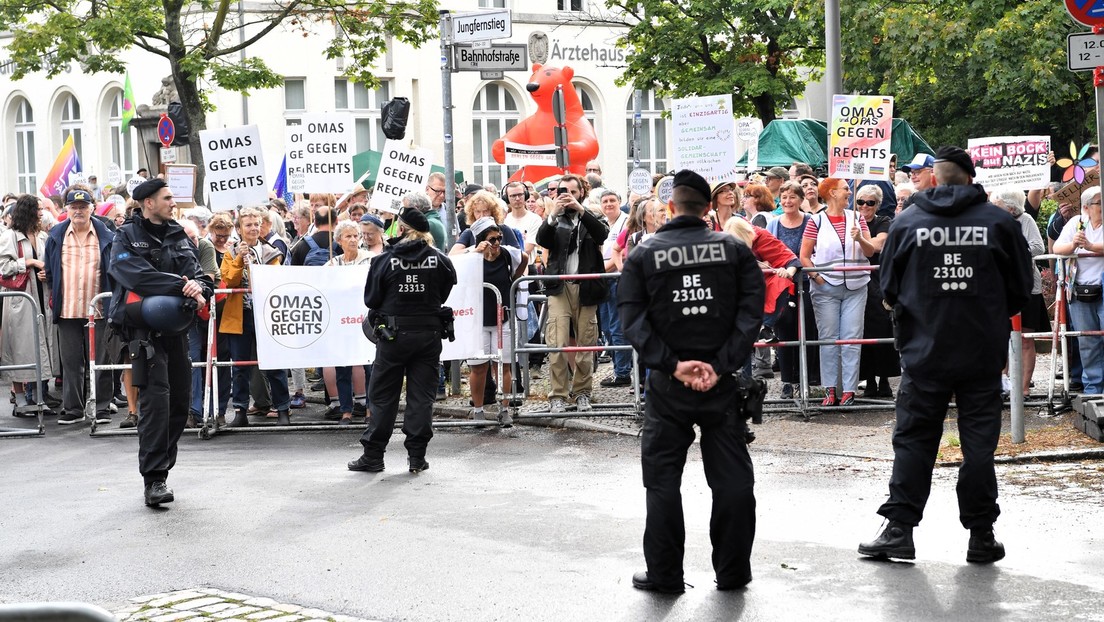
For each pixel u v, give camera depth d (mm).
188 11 30234
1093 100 25281
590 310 11688
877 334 11648
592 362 11875
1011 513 7688
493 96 34656
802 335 11289
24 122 37125
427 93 33906
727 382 6293
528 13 34312
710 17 27547
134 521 8070
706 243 6285
